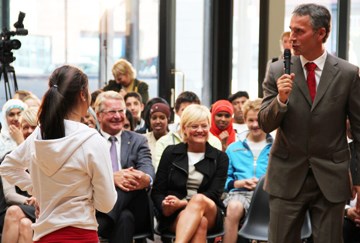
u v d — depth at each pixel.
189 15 7.96
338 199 3.44
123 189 4.37
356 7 7.15
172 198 4.48
